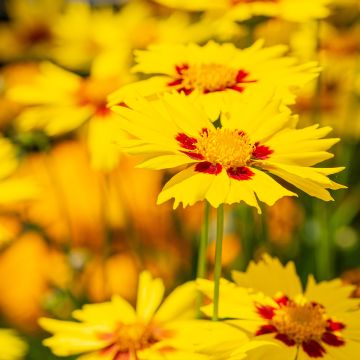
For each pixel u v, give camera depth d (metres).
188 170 0.30
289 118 0.32
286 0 0.40
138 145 0.30
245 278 0.33
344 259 0.47
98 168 0.42
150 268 0.45
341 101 0.47
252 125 0.32
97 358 0.34
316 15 0.40
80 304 0.42
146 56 0.36
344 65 0.47
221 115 0.33
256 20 0.41
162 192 0.29
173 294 0.35
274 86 0.33
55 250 0.46
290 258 0.44
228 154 0.30
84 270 0.43
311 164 0.30
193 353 0.31
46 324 0.34
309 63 0.34
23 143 0.44
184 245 0.45
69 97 0.43
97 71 0.47
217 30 0.45
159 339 0.33
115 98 0.34
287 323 0.32
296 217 0.46
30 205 0.49
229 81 0.34
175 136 0.31
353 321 0.32
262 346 0.31
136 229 0.48
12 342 0.42
